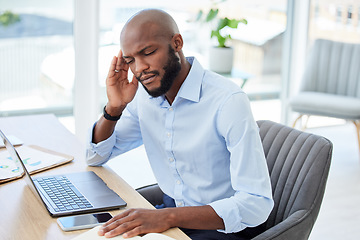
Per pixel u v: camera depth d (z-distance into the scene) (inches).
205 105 63.9
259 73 169.9
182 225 54.6
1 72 137.9
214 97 63.5
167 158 69.1
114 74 67.6
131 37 58.4
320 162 66.7
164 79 60.0
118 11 144.6
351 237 112.3
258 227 69.1
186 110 65.1
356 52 162.2
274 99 175.2
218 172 65.4
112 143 70.9
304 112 156.3
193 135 65.2
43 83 142.8
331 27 175.6
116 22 144.9
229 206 57.1
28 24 136.9
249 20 163.8
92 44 140.5
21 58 138.8
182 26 154.9
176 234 53.0
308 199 65.9
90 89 144.2
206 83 64.7
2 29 135.0
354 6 176.6
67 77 144.4
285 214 68.4
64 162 71.9
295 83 175.3
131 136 73.6
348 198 133.0
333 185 140.7
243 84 163.9
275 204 70.1
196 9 155.6
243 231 68.2
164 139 68.0
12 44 136.9
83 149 78.3
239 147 60.4
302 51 173.2
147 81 59.8
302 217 64.0
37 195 58.7
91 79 143.4
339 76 164.2
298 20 168.6
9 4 133.6
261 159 60.4
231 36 162.1
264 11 165.3
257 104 173.5
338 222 119.3
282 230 61.0
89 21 138.6
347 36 178.5
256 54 167.6
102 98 148.0
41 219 55.1
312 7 170.7
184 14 154.3
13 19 135.3
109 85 67.7
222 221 56.4
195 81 64.5
